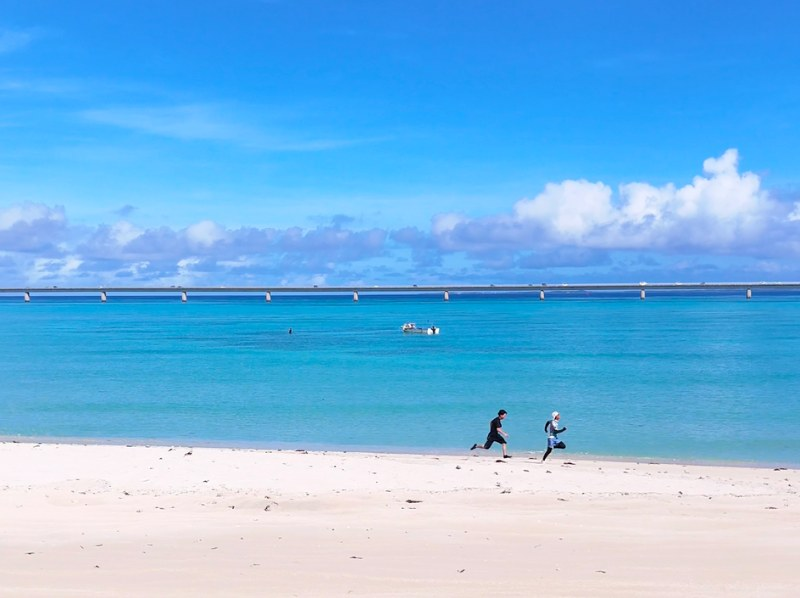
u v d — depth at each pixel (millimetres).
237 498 18859
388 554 12312
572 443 32469
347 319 188125
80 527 14961
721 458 29234
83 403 45906
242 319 193375
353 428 36906
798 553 12508
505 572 10906
